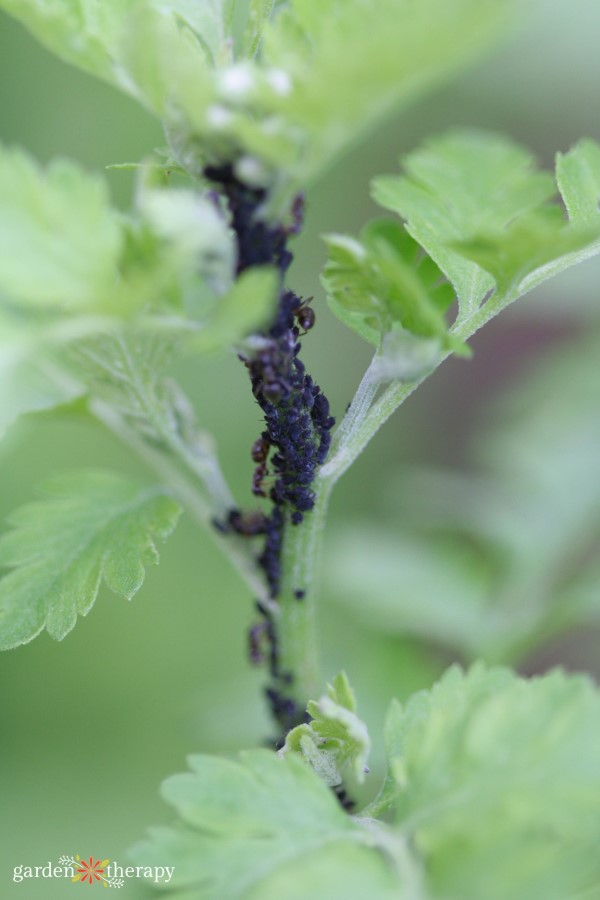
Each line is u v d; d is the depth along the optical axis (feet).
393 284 0.53
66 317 0.51
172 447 0.59
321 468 0.57
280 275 0.54
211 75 0.52
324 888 0.51
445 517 0.78
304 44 0.51
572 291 0.83
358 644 0.75
